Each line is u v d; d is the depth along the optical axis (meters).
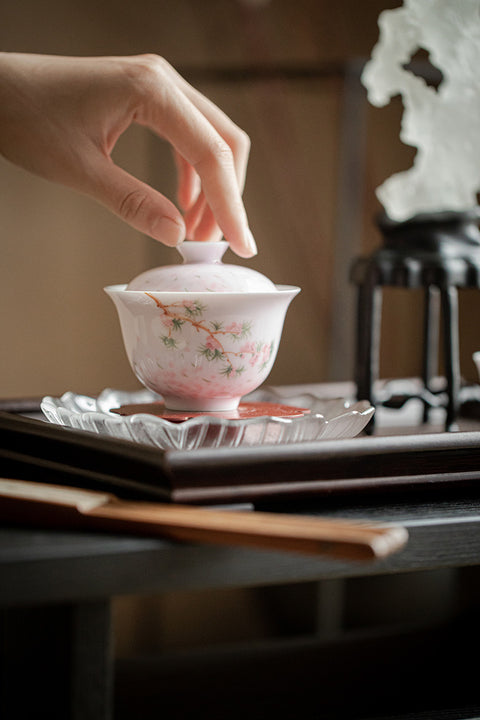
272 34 2.97
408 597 1.26
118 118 0.95
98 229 2.96
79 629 0.76
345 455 0.82
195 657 1.08
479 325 2.44
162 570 0.76
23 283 2.94
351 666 1.07
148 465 0.79
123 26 2.91
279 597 1.51
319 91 3.00
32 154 0.98
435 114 1.03
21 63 0.98
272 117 3.04
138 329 0.89
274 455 0.81
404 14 1.03
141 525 0.77
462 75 1.03
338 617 1.40
